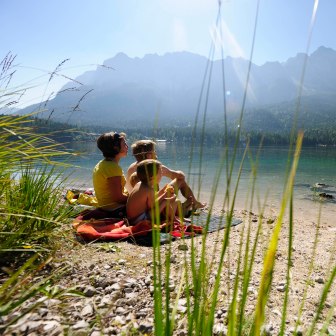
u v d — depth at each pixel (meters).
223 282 2.67
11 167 2.62
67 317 1.87
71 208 3.61
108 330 1.81
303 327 2.23
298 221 7.13
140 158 5.03
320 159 42.59
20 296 1.54
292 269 3.52
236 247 3.90
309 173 23.88
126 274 2.70
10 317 1.73
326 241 5.00
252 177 0.90
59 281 2.37
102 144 4.99
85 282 2.47
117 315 2.06
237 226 5.02
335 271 0.85
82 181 9.34
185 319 1.91
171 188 4.57
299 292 2.90
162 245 3.67
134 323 1.96
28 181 3.01
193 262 0.96
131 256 3.20
